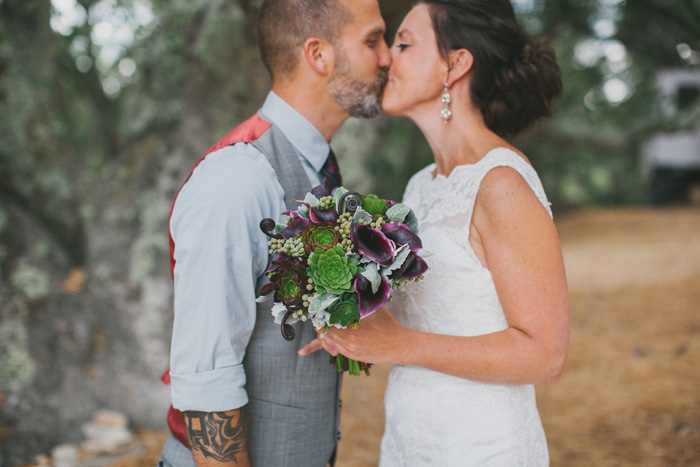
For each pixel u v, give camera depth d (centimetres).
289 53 149
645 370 441
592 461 329
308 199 124
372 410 422
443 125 164
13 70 350
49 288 340
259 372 138
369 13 151
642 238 1045
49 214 372
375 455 351
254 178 132
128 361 353
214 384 125
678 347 469
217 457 127
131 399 348
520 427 147
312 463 146
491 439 144
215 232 126
